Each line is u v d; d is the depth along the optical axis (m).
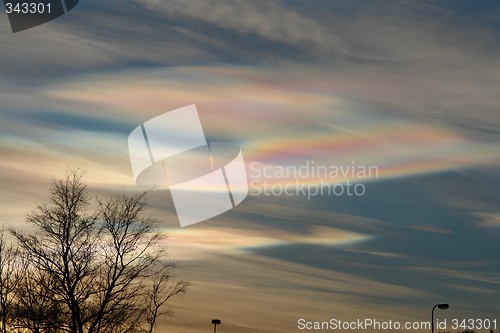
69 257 35.94
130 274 36.72
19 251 36.00
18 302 35.47
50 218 36.34
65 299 35.16
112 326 36.34
